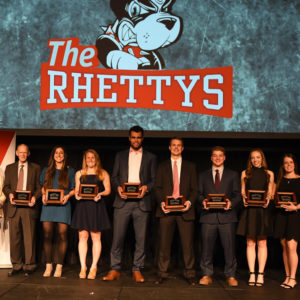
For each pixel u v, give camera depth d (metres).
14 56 4.84
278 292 3.81
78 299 3.45
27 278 4.25
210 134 4.91
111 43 4.84
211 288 3.95
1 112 4.79
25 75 4.82
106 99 4.80
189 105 4.77
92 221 4.23
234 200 4.09
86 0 4.87
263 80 4.77
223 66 4.79
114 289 3.84
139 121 4.78
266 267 5.06
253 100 4.76
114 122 4.79
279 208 4.20
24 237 4.44
